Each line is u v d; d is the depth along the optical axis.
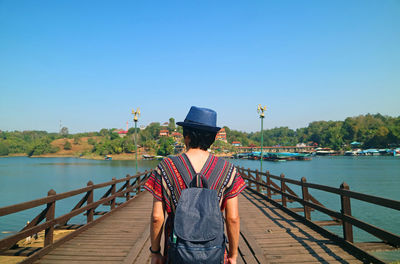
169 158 1.25
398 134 132.00
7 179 53.31
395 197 25.19
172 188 1.16
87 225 5.71
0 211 3.07
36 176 59.41
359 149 155.12
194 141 1.28
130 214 7.27
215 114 1.37
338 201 22.14
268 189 9.23
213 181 1.18
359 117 168.50
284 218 6.60
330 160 110.69
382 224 14.80
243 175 15.68
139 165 98.88
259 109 16.52
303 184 6.10
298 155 117.94
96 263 3.84
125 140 164.75
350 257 3.86
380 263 3.41
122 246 4.58
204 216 1.03
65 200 28.06
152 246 1.18
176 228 1.02
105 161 132.25
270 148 171.75
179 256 0.99
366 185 33.72
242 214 7.12
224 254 1.15
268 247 4.39
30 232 3.71
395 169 58.28
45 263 3.83
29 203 3.62
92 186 6.09
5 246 3.23
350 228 4.23
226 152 166.88
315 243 4.54
